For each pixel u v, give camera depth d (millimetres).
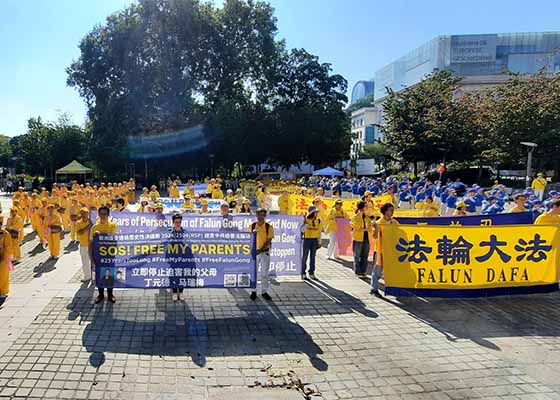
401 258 7867
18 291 8117
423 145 40344
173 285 7547
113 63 46531
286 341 6023
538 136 32031
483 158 38125
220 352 5629
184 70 47656
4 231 7773
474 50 77625
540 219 8406
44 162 56375
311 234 9406
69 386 4699
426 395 4645
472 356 5633
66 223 16672
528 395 4672
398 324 6746
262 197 20453
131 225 9172
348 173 55125
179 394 4586
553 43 75688
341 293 8352
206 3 49250
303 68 53156
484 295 7988
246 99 51812
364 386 4816
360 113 107875
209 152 49062
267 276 7969
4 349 5570
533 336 6336
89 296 7852
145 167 49375
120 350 5613
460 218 9500
